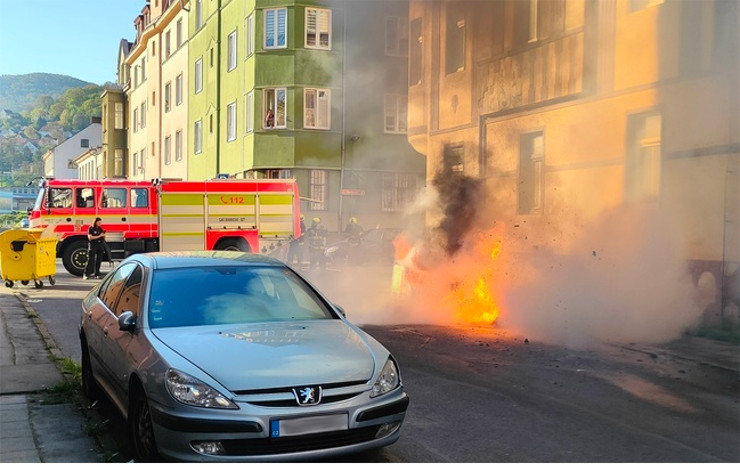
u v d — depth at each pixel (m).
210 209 19.47
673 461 4.42
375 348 4.59
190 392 3.90
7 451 4.68
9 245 15.33
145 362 4.26
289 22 26.16
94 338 5.74
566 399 5.93
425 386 6.39
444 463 4.42
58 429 5.21
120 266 6.13
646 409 5.62
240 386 3.90
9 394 6.21
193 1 34.44
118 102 53.44
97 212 18.86
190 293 5.05
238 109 28.58
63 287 15.95
